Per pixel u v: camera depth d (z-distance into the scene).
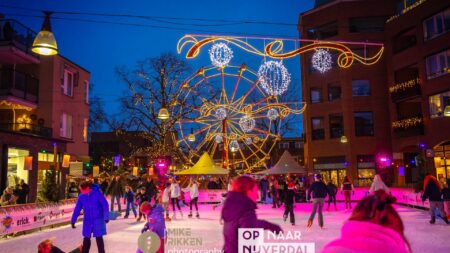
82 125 31.78
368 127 39.34
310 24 42.81
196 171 25.02
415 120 32.94
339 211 21.17
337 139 40.31
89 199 8.52
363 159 38.94
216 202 30.69
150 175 29.95
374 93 39.34
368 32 39.81
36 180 23.38
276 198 24.86
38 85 27.30
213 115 28.64
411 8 34.09
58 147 25.98
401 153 34.94
